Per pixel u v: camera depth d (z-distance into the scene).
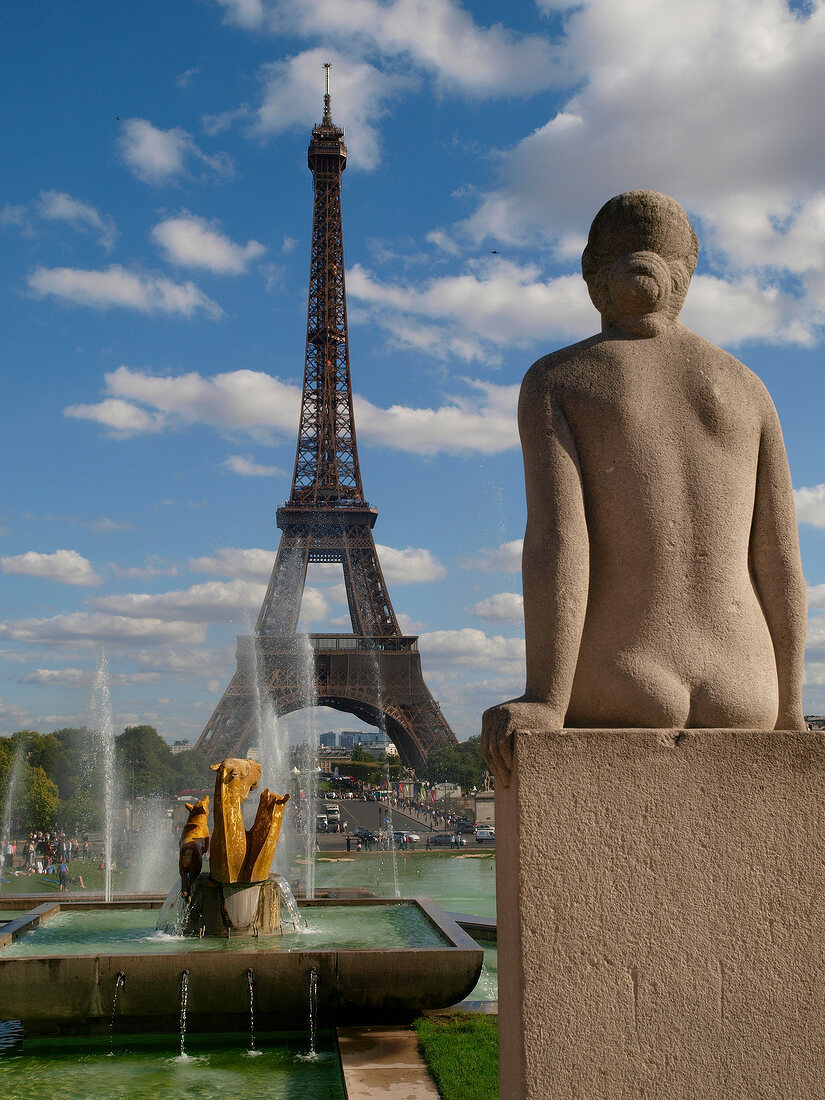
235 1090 10.39
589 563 4.59
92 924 16.84
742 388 4.79
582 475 4.66
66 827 79.62
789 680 4.66
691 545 4.55
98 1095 10.25
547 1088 3.88
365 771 174.38
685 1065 3.92
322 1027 12.29
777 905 4.05
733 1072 3.94
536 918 3.96
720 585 4.55
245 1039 12.26
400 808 120.75
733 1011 3.98
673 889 4.01
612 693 4.42
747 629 4.56
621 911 3.98
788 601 4.70
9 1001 11.84
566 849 4.00
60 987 11.91
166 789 105.94
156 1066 11.28
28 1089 10.46
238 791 15.74
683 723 4.40
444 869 52.44
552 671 4.34
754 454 4.78
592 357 4.79
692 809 4.07
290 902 16.38
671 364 4.77
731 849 4.06
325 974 12.14
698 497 4.59
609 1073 3.89
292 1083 10.61
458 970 12.29
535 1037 3.90
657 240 4.96
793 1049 3.98
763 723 4.50
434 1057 10.20
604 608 4.55
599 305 5.13
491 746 4.29
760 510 4.79
